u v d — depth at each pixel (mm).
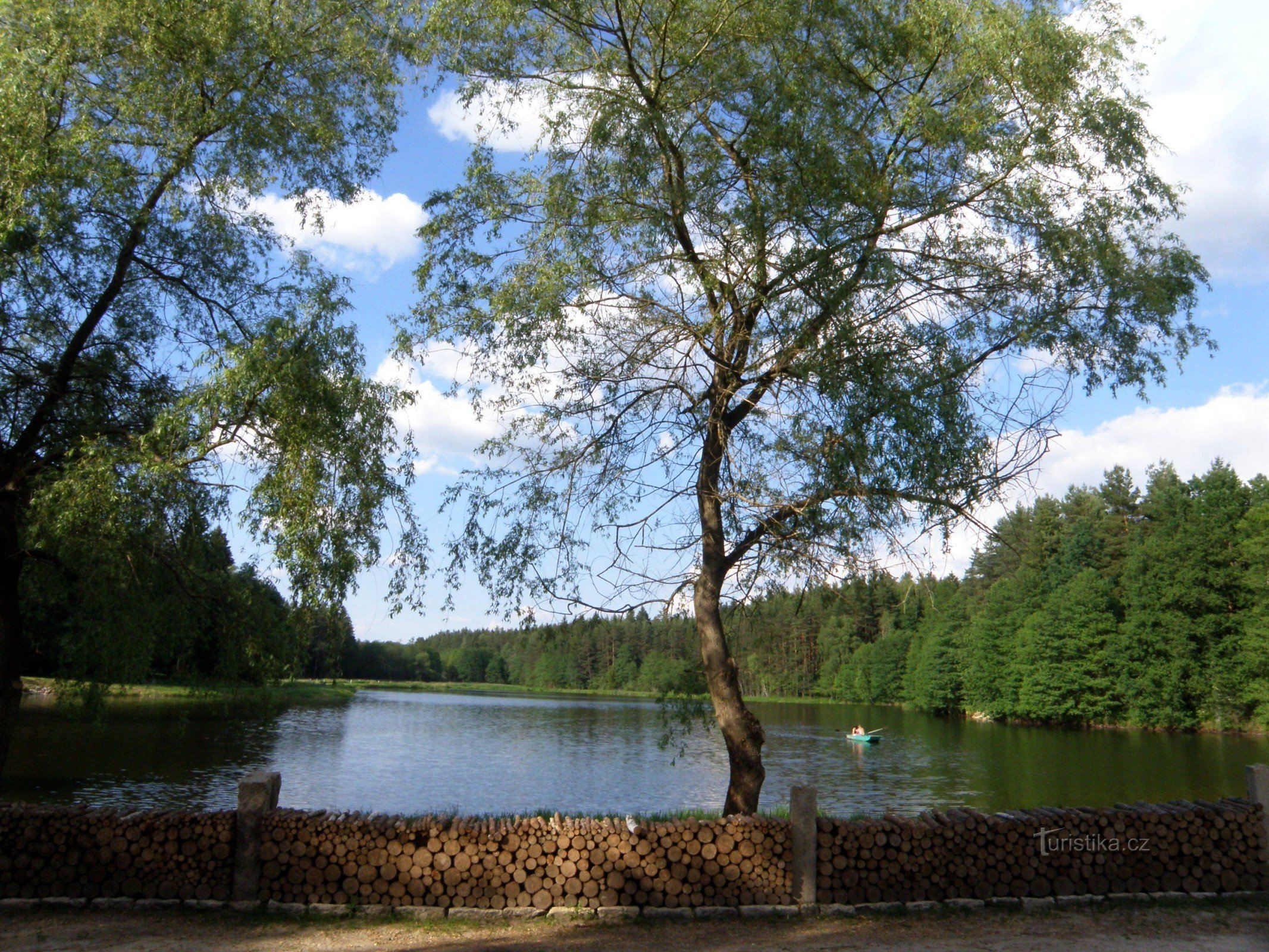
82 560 10500
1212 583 47969
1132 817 8820
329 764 28234
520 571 10320
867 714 63781
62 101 9938
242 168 10969
